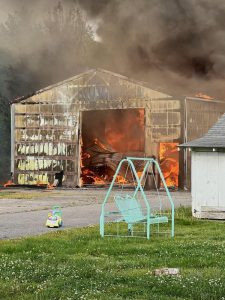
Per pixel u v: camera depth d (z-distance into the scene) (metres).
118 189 39.94
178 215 20.16
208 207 20.06
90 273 9.57
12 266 10.12
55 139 43.62
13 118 44.59
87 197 30.70
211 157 20.81
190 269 10.08
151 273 9.60
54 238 13.84
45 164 43.75
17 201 27.62
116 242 13.36
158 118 40.31
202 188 20.94
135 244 13.09
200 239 13.94
